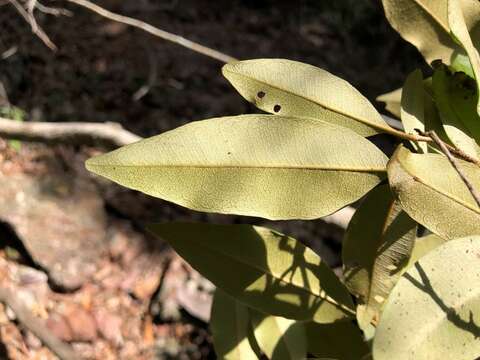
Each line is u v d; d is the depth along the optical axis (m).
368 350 0.19
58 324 0.65
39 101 0.83
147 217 0.75
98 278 0.70
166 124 0.85
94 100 0.85
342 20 1.02
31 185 0.75
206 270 0.18
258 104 0.17
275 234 0.19
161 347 0.66
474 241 0.14
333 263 0.71
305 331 0.20
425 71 0.94
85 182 0.77
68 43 0.90
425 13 0.20
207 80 0.91
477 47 0.18
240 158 0.15
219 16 1.01
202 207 0.15
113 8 0.97
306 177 0.15
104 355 0.65
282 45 0.99
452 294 0.13
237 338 0.21
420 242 0.20
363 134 0.17
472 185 0.15
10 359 0.60
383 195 0.18
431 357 0.13
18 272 0.68
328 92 0.17
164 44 0.93
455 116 0.18
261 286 0.18
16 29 0.89
